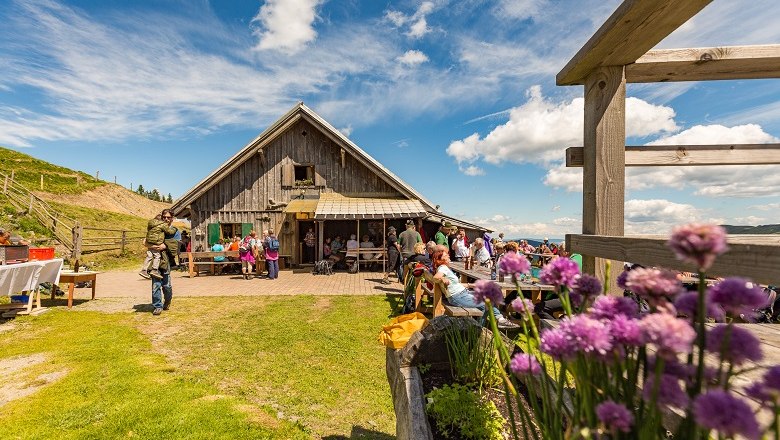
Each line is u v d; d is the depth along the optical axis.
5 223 17.52
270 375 4.62
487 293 1.28
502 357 1.55
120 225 35.25
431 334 2.62
